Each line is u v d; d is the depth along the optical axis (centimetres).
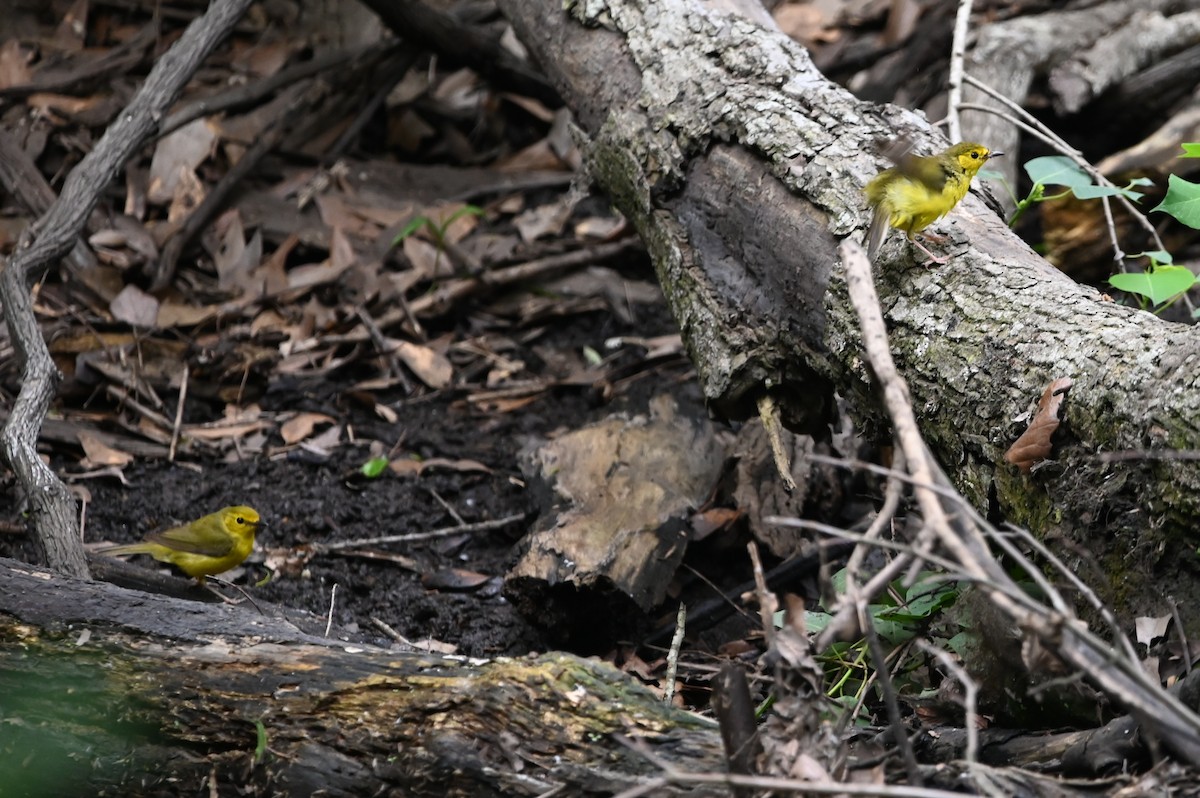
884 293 723
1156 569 579
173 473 1162
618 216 1532
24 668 627
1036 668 484
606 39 1057
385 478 1167
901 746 479
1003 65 1438
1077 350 618
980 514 672
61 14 1761
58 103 1609
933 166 691
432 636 974
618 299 1428
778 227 819
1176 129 1364
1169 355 577
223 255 1448
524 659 569
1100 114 1512
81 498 1102
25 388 952
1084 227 1322
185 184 1511
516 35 1175
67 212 1113
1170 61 1488
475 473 1178
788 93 888
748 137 859
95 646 628
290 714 587
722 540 1024
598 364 1327
